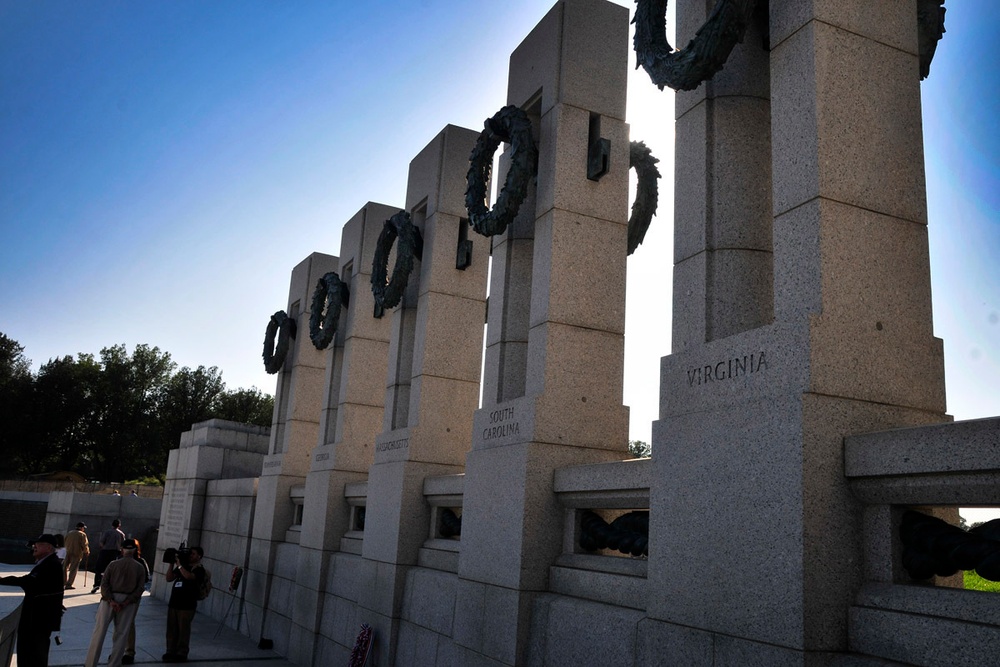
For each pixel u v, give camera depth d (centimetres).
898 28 548
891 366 498
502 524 813
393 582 1054
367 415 1392
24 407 6619
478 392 1129
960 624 401
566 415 807
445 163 1159
